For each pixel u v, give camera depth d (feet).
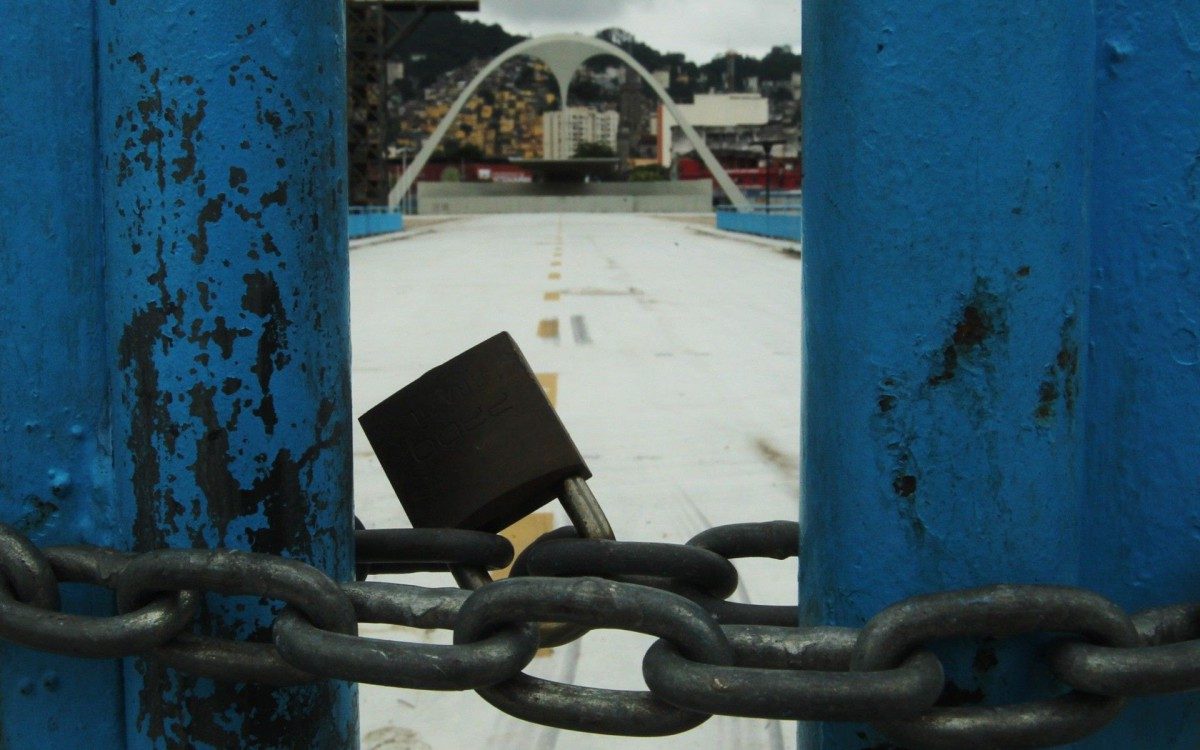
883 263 3.27
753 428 19.74
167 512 3.81
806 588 3.71
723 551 4.53
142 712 4.01
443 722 8.39
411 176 303.07
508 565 4.70
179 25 3.61
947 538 3.33
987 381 3.26
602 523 4.53
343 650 3.43
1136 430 3.59
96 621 3.64
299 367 3.81
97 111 3.86
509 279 59.16
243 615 3.85
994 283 3.22
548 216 277.85
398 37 173.37
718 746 8.03
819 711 3.06
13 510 3.99
